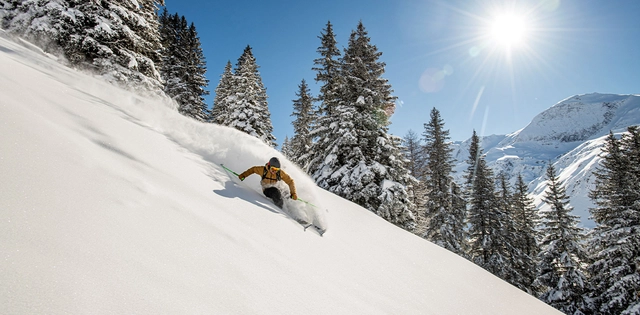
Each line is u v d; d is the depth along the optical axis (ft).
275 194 13.84
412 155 126.82
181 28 89.51
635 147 66.74
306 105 95.71
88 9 39.65
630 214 60.80
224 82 109.70
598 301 63.16
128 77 41.73
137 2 46.65
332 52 72.79
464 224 86.48
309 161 63.93
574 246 71.26
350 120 54.39
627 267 58.18
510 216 95.40
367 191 50.08
